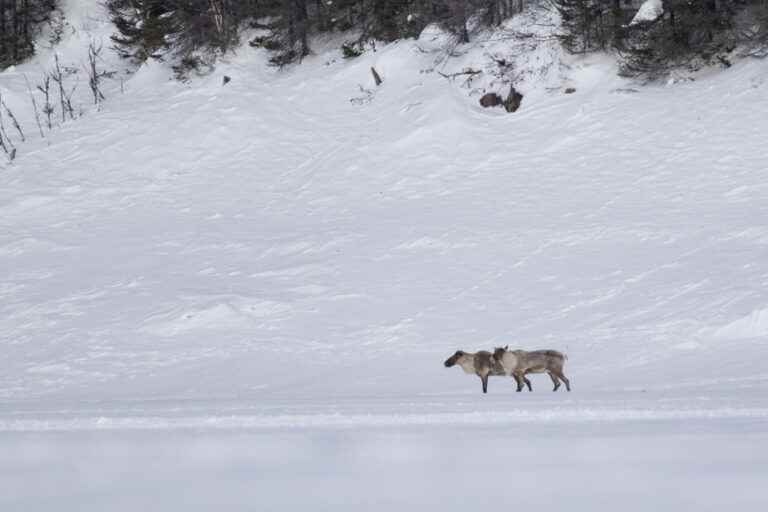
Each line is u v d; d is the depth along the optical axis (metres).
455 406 36.03
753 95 103.12
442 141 111.25
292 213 102.88
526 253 80.88
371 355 63.97
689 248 75.25
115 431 31.41
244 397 52.19
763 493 16.84
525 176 100.50
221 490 18.94
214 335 72.06
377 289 78.06
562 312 67.38
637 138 102.56
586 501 16.66
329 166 112.62
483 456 22.52
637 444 23.55
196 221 105.12
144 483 20.14
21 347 74.19
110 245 100.94
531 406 34.34
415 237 88.56
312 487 19.00
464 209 94.69
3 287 91.38
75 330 76.88
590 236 82.06
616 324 63.00
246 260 90.31
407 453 23.61
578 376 53.59
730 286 65.31
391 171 108.00
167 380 62.47
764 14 108.81
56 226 109.56
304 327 71.75
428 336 66.62
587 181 96.12
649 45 114.19
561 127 109.31
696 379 48.03
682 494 17.00
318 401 43.28
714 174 91.12
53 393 61.16
